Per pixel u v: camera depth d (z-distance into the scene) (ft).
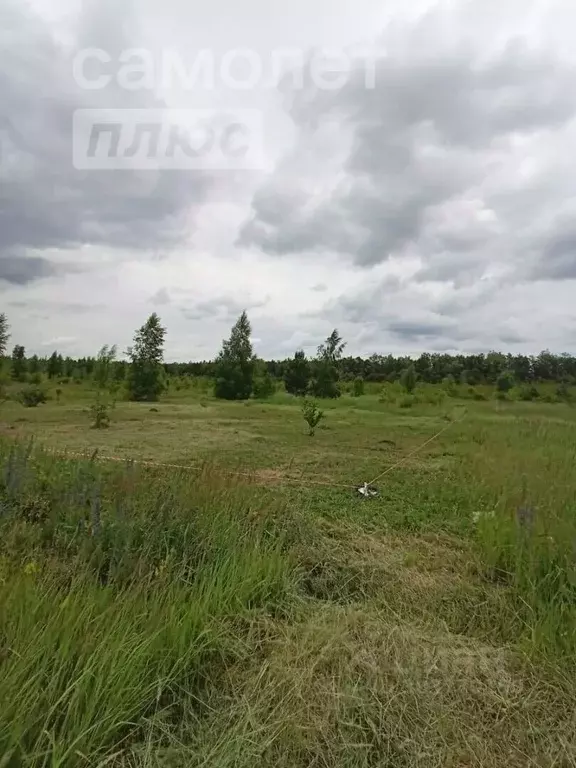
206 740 6.36
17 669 6.27
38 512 12.32
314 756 6.20
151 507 12.34
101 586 8.91
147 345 70.54
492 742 6.79
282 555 11.58
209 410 51.34
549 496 14.94
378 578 11.35
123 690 6.57
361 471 21.85
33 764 5.48
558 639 8.84
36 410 43.80
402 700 7.16
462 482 19.79
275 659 7.88
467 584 11.23
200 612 8.39
